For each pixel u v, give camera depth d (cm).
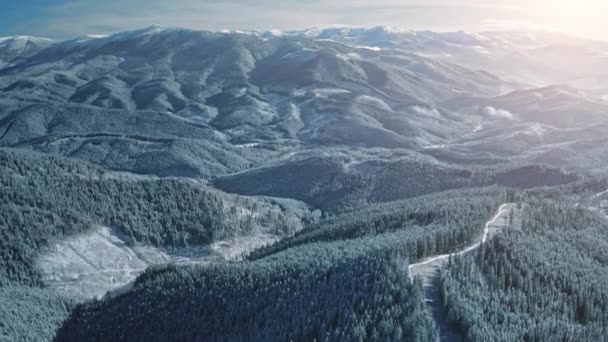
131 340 16325
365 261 14625
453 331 11969
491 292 13162
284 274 15925
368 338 11831
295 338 12738
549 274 14150
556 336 11631
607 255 16338
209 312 15825
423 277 13912
